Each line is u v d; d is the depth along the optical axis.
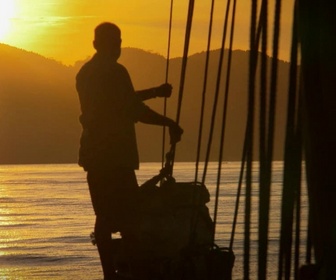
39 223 115.69
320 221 4.84
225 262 9.53
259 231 5.09
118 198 12.11
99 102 12.26
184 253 9.70
